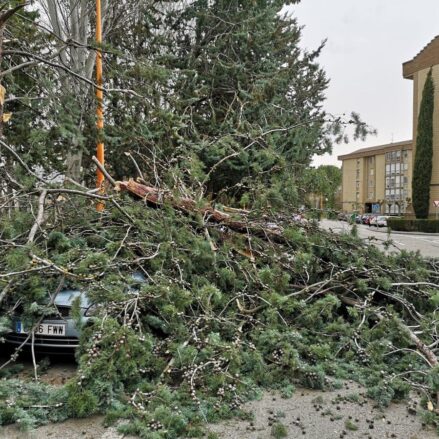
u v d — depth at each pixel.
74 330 3.93
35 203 5.11
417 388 3.50
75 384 3.06
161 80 8.55
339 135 8.41
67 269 4.07
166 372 3.49
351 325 4.45
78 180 8.73
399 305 5.05
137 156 9.22
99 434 2.90
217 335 3.68
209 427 3.03
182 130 9.48
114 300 3.76
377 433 3.00
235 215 5.86
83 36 10.69
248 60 12.30
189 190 6.30
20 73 7.57
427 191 38.00
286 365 3.79
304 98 17.34
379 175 71.00
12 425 2.96
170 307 3.79
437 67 37.72
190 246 4.84
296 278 5.24
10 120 7.33
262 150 7.40
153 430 2.86
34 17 9.70
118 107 8.41
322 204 6.82
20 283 4.00
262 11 12.56
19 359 4.23
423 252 15.24
